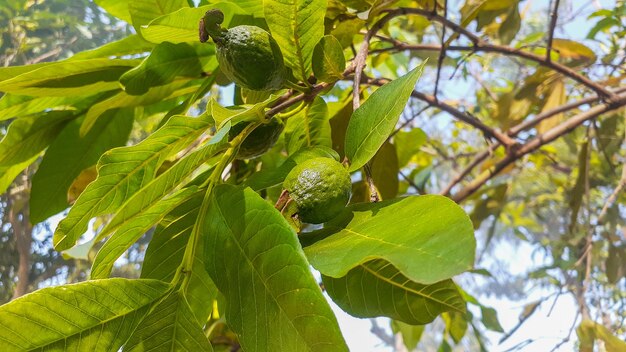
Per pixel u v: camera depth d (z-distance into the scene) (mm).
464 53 826
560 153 1021
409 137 677
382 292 328
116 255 307
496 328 769
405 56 831
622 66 773
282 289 227
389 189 511
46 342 244
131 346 271
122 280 261
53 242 276
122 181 277
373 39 607
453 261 197
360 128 293
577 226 917
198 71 437
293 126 386
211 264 260
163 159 281
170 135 271
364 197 511
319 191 260
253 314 238
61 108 509
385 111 283
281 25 317
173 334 276
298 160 312
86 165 531
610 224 823
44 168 519
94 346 252
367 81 494
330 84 338
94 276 305
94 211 279
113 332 256
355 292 328
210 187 288
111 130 534
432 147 1052
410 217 230
